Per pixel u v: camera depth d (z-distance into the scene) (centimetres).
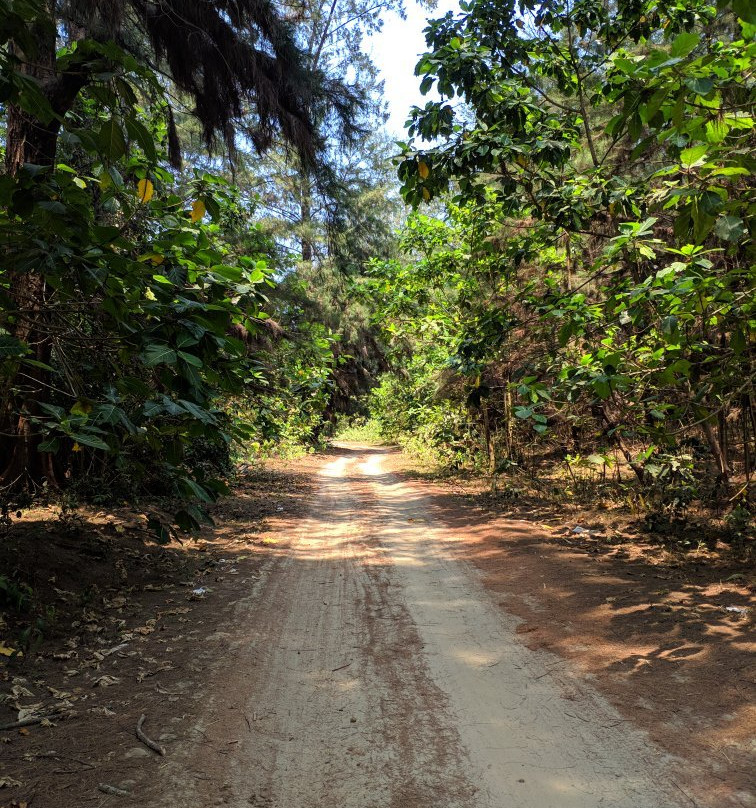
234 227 1159
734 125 341
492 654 421
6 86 280
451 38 657
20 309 385
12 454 765
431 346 1530
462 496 1206
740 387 517
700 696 338
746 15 227
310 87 923
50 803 253
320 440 2698
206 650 433
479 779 274
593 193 608
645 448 883
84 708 340
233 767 285
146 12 745
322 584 613
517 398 1289
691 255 427
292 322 1734
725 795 253
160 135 943
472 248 1015
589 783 267
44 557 559
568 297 609
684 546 671
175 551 716
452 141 646
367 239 2633
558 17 761
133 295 349
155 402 326
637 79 384
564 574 609
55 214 313
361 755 296
